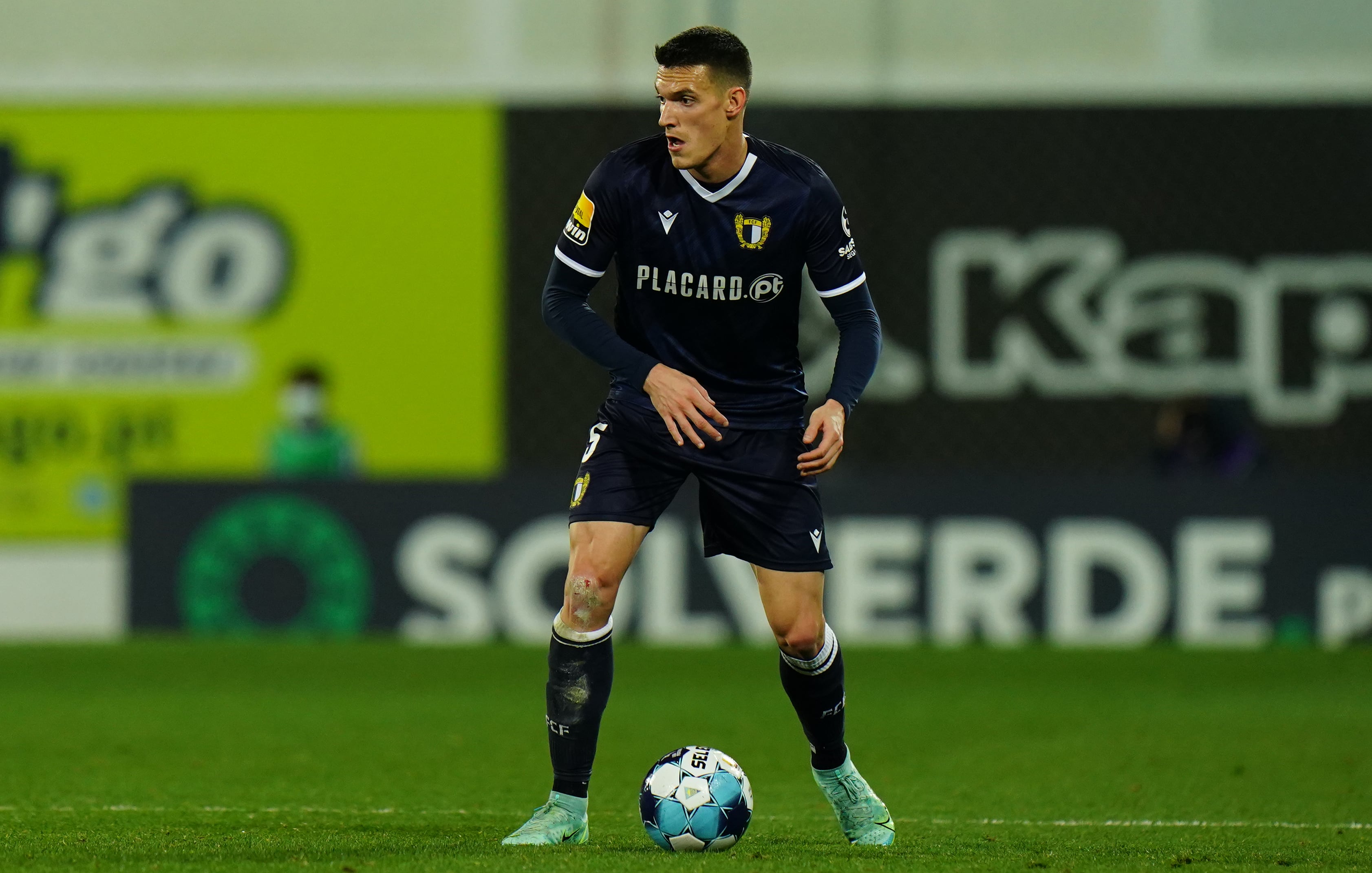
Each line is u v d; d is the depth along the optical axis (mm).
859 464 37875
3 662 33406
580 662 14305
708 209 13977
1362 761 21922
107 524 38469
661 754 22578
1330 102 38031
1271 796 18688
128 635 35844
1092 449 37719
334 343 38250
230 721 25953
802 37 38375
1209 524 34625
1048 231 37938
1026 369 37812
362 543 35531
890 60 38250
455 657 33812
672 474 14469
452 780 19812
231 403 38281
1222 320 37781
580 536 14375
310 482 35688
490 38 38500
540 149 38406
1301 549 34562
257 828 15594
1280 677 31344
